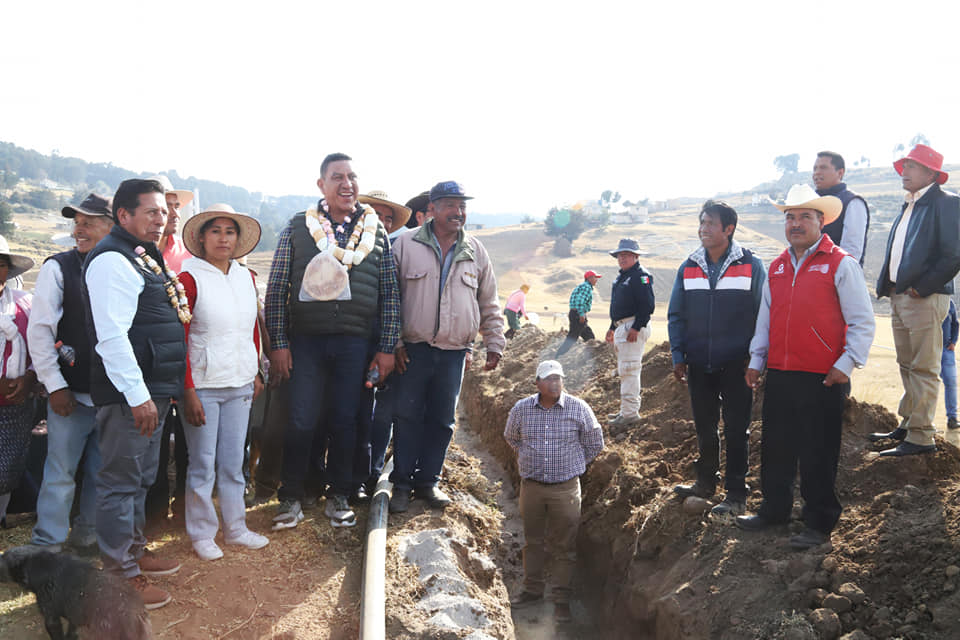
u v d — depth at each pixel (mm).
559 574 6035
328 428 5371
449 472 6566
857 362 4316
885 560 4148
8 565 3436
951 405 6551
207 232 4160
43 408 5129
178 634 3637
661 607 4715
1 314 4289
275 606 4008
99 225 4176
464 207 5180
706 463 5406
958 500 4395
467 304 5215
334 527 5027
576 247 126375
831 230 5922
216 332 4207
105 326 3467
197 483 4348
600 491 6793
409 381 5305
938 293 4992
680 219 165375
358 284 4801
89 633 3232
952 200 4938
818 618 3939
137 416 3514
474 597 4598
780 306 4625
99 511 3713
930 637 3650
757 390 6590
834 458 4500
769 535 4797
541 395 6023
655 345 10164
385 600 4199
